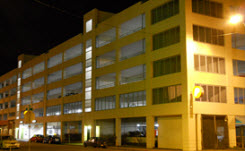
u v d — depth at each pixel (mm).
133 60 38812
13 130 80438
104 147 36688
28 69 75125
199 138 30906
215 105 32656
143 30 37656
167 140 33656
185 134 30656
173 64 33312
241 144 33625
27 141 59750
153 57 35688
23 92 75500
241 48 35906
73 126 52562
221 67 34156
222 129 33188
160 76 34531
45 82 64125
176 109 31953
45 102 63344
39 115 65938
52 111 60500
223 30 34938
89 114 47281
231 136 33344
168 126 33719
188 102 30781
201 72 32312
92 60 47531
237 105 34406
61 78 59531
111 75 43594
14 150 32656
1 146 33750
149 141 35062
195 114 31062
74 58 53594
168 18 34281
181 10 32781
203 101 31938
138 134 38062
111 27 43688
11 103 84750
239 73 35375
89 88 48344
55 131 58688
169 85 33250
